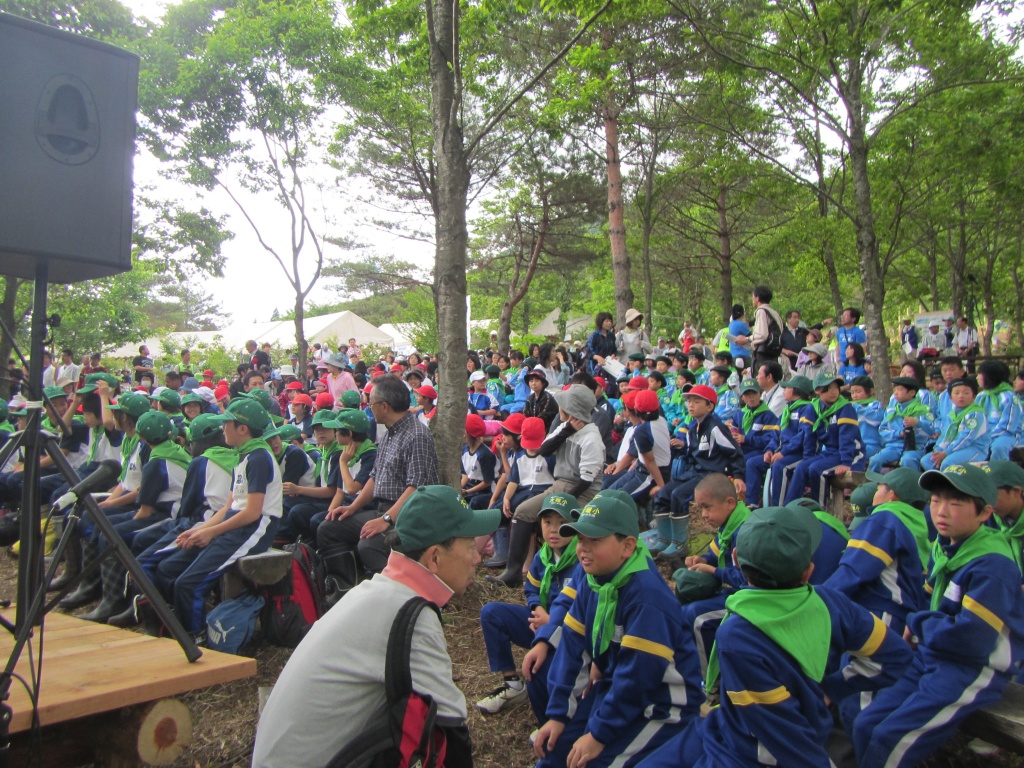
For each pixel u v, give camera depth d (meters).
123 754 3.07
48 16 13.16
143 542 5.55
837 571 3.89
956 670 3.15
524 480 6.45
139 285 24.73
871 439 8.41
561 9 6.87
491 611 4.34
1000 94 13.36
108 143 3.15
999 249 25.31
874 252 10.52
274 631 5.03
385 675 2.16
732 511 4.35
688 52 14.64
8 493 7.77
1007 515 4.16
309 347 27.36
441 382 6.25
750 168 16.69
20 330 18.14
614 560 3.27
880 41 9.91
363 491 5.65
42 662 3.26
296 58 13.39
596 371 12.35
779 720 2.68
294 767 2.13
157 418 5.98
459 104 6.09
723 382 9.33
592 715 3.15
